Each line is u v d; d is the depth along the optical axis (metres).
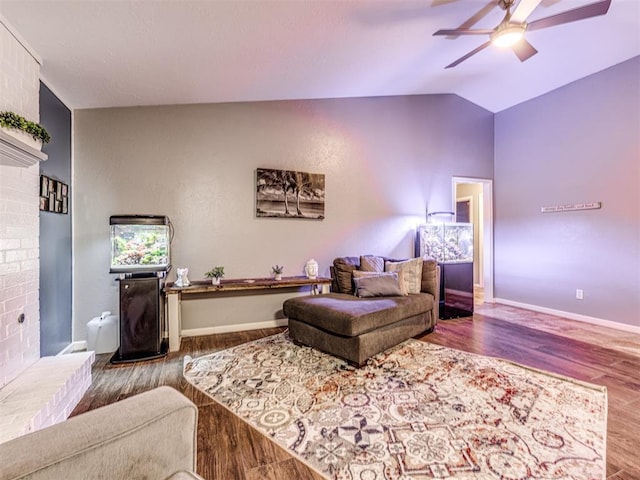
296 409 1.99
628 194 3.67
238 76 3.02
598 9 2.21
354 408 1.99
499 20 2.89
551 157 4.46
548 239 4.51
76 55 2.28
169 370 2.57
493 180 5.29
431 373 2.49
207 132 3.54
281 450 1.62
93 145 3.17
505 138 5.12
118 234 2.91
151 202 3.35
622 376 2.45
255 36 2.38
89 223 3.15
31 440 0.77
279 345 3.14
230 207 3.64
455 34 2.59
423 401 2.07
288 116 3.92
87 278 3.14
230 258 3.64
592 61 3.75
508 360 2.76
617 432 1.75
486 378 2.41
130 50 2.30
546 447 1.62
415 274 3.63
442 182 4.88
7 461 0.71
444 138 4.89
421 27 2.80
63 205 2.89
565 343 3.23
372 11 2.40
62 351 2.87
